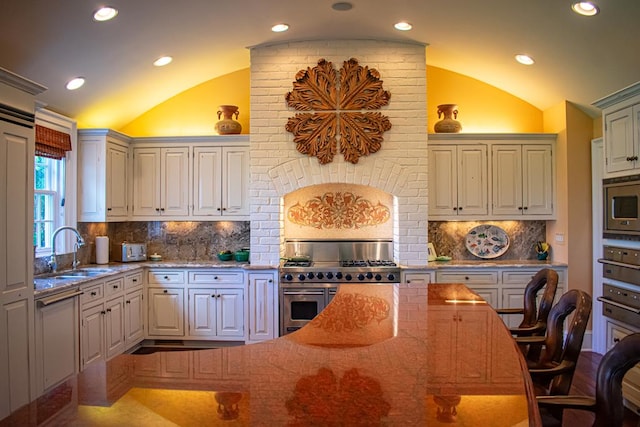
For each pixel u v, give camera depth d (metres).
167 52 4.25
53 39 3.34
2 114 2.63
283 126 4.71
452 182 4.95
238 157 5.00
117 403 1.23
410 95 4.68
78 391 1.33
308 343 1.78
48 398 1.28
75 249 4.49
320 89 4.68
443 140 4.95
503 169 4.96
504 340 1.81
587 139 4.77
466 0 3.54
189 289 4.79
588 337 4.70
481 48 4.39
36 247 4.11
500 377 1.40
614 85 4.02
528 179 4.96
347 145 4.67
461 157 4.95
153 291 4.82
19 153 2.77
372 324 2.08
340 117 4.68
